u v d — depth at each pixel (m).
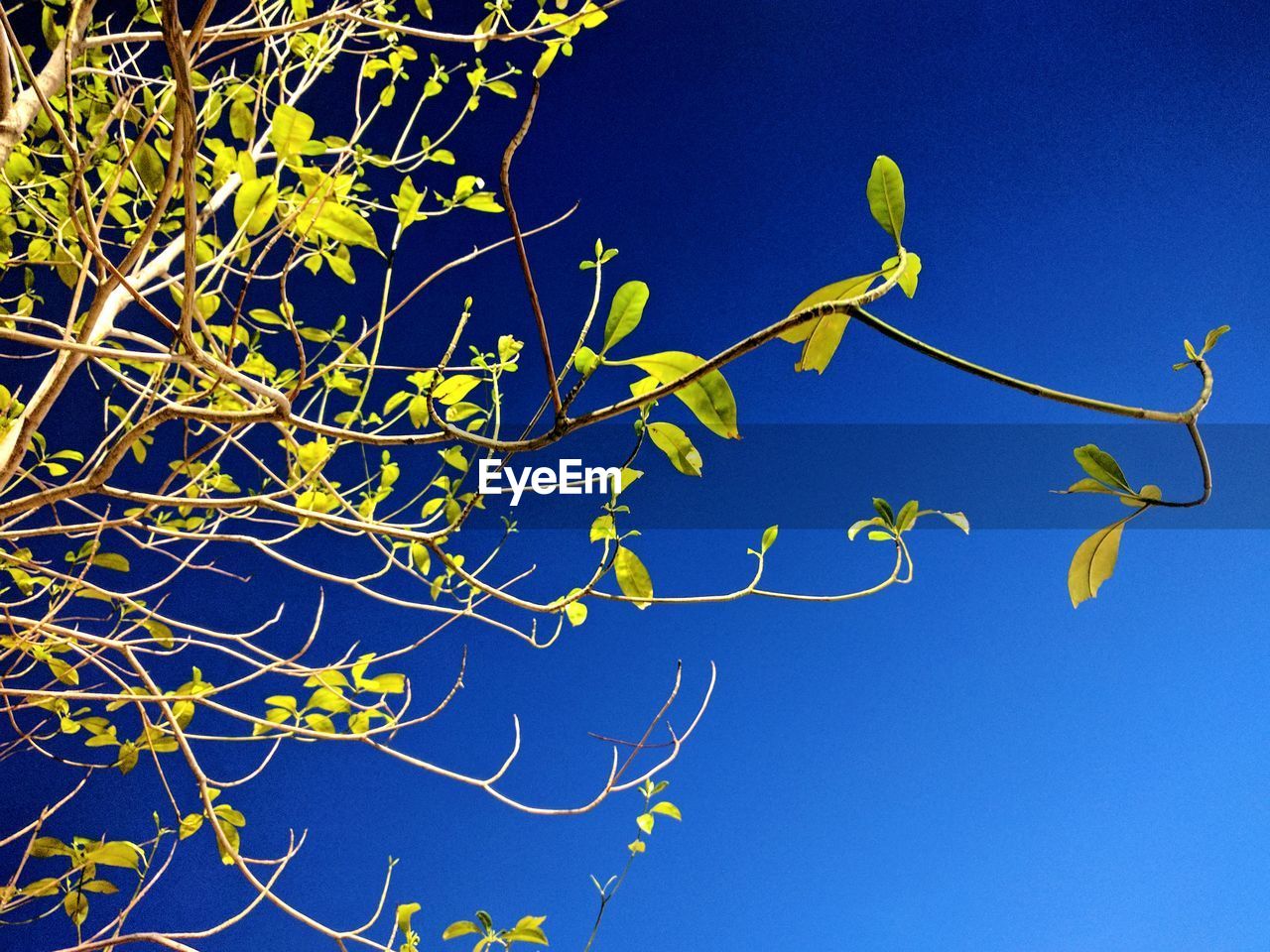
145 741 1.32
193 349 0.65
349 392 1.32
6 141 1.04
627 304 0.50
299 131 0.59
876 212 0.38
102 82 1.27
